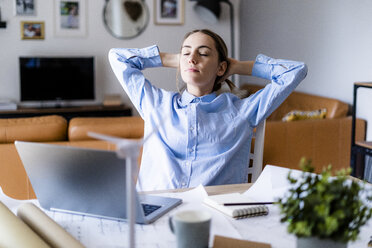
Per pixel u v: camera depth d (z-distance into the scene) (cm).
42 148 110
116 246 103
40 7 577
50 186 117
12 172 254
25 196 258
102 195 112
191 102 175
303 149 331
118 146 75
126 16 600
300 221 87
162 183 167
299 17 455
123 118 278
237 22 630
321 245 87
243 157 177
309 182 92
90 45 598
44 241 102
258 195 135
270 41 526
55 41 588
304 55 450
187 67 171
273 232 111
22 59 566
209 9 566
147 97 177
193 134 167
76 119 272
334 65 400
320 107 386
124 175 105
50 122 263
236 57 636
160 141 168
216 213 122
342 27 385
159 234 109
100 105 598
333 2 396
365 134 354
